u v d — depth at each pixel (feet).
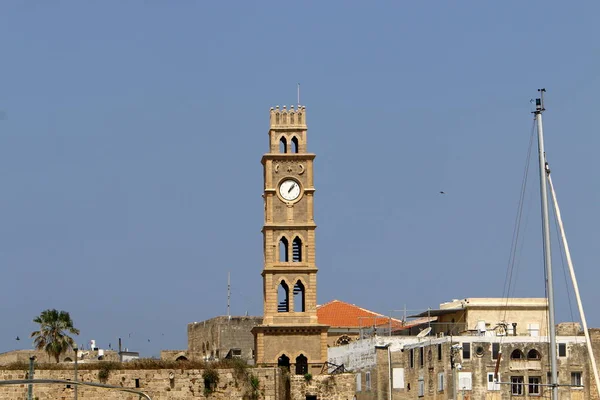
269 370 595.88
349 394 625.41
